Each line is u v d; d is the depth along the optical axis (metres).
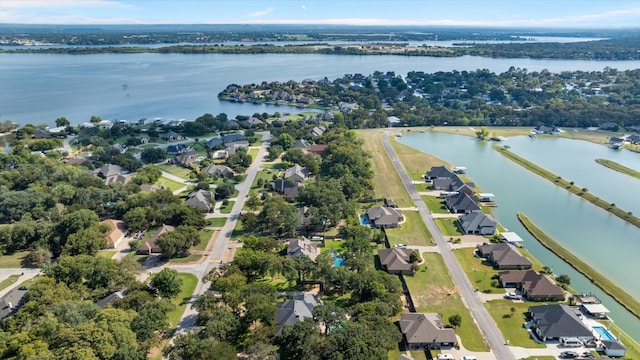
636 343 107.00
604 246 160.62
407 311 119.44
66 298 112.12
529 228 171.00
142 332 98.19
